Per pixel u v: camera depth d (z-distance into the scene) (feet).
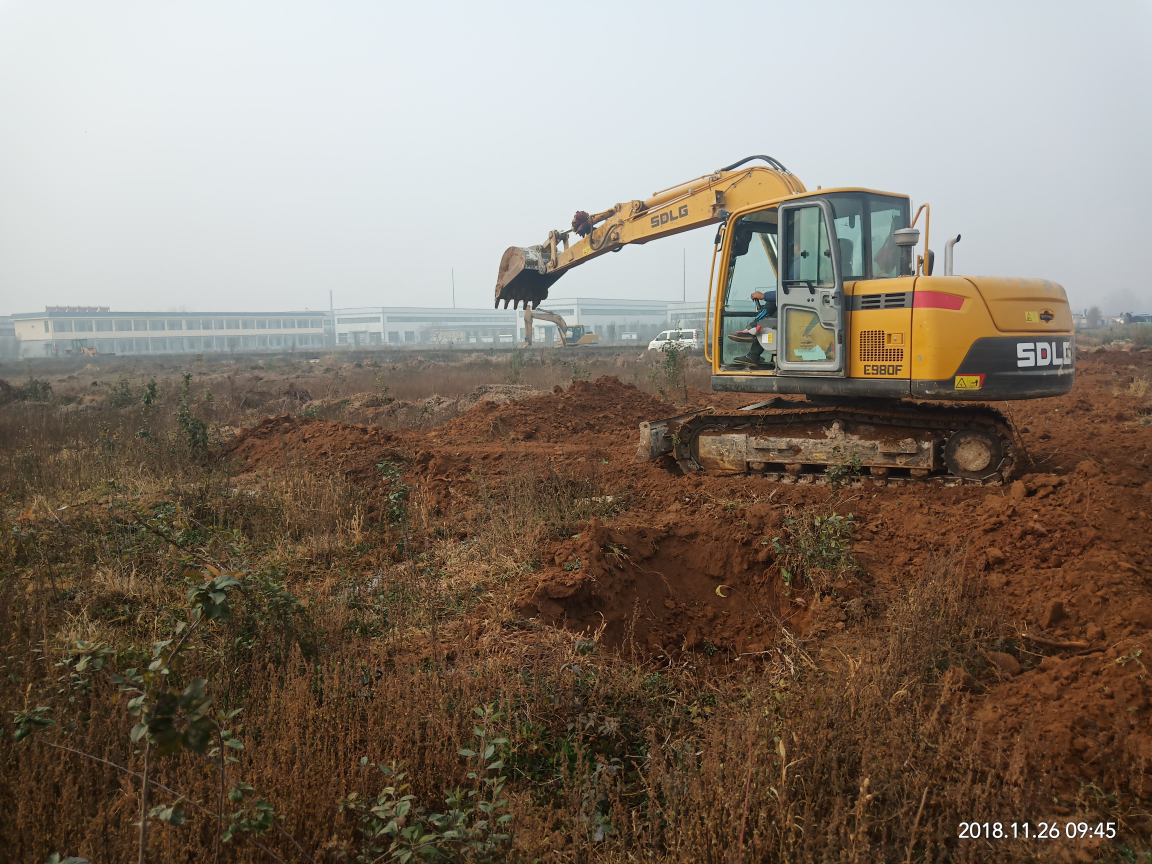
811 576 19.74
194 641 15.69
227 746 10.99
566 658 15.81
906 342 24.76
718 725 13.19
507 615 18.10
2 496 28.53
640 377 79.15
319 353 228.43
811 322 26.96
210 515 26.96
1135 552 18.31
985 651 15.29
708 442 29.43
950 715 13.04
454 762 12.31
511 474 28.73
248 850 10.12
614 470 30.53
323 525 25.61
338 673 14.32
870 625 17.65
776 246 28.76
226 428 51.85
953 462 25.84
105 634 17.21
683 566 22.50
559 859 10.64
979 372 24.16
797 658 16.22
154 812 9.16
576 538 22.07
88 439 42.01
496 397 63.72
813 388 26.94
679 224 37.91
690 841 10.21
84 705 13.79
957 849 9.93
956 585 17.33
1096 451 30.42
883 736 11.87
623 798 12.37
